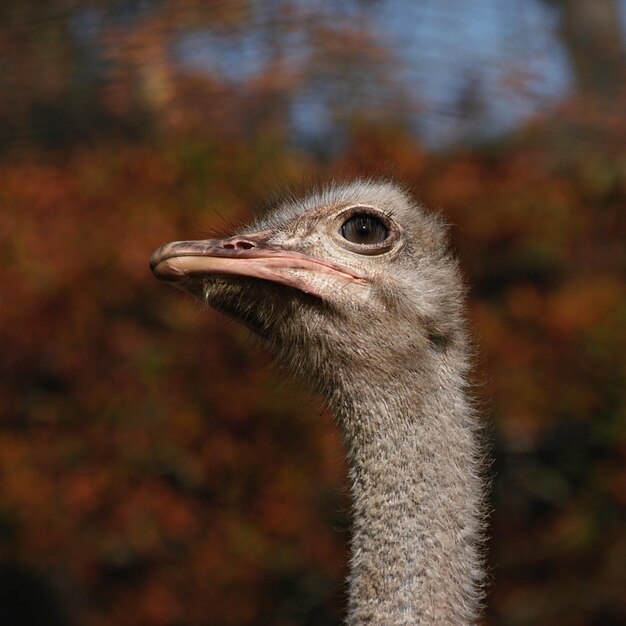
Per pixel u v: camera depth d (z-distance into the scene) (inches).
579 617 956.6
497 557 971.3
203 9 1042.1
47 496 920.9
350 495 428.8
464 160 1011.9
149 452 912.3
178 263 431.5
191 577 925.2
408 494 416.2
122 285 926.4
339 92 1022.4
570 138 1065.5
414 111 1037.2
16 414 929.5
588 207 1019.3
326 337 433.1
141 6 1054.4
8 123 1037.8
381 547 413.4
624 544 962.1
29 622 987.9
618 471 960.3
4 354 932.0
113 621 939.3
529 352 944.9
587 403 940.0
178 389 916.0
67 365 924.6
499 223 979.3
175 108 1018.7
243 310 438.3
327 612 942.4
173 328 916.6
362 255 439.5
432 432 423.8
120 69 1039.0
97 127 1034.7
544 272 991.6
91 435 921.5
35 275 928.3
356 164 935.0
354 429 430.0
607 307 957.2
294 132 1019.9
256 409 904.3
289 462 908.6
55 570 991.6
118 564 950.4
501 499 987.9
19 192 957.2
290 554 914.1
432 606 405.1
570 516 965.2
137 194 952.3
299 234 440.8
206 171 955.3
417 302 435.5
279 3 1031.6
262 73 1024.9
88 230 941.8
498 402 932.0
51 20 1063.0
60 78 1045.2
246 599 930.7
